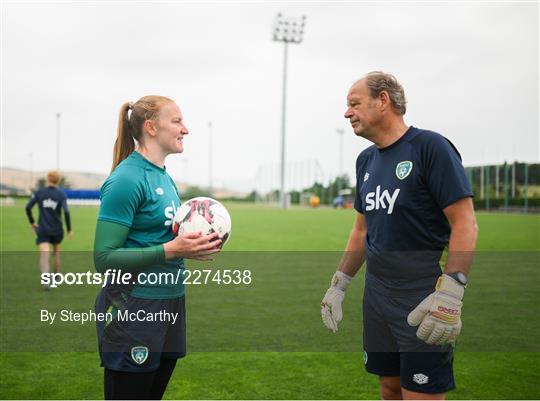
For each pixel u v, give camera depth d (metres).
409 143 2.81
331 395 4.07
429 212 2.79
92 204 39.81
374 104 2.85
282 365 4.72
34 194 8.17
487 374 4.54
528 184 34.25
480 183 36.84
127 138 2.91
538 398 4.00
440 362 2.83
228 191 79.94
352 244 3.36
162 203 2.76
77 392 4.08
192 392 4.12
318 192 59.16
